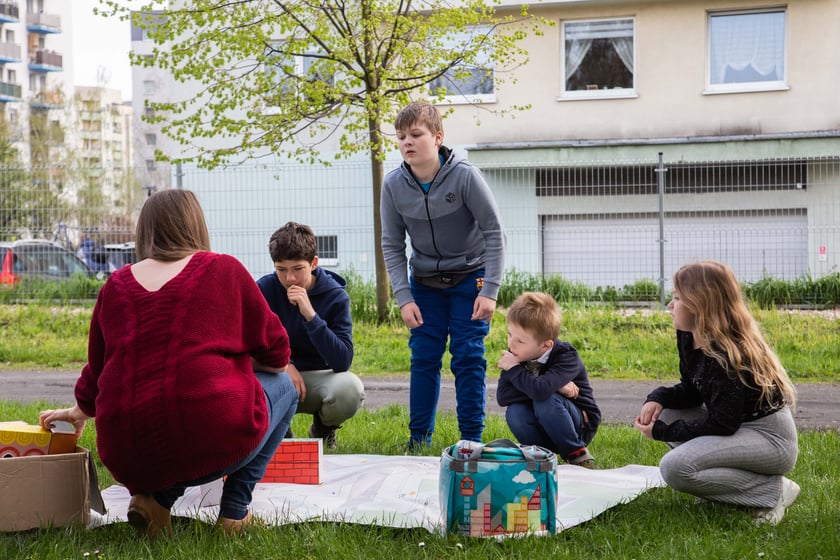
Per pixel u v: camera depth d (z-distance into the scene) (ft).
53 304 44.75
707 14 60.34
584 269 56.13
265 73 41.63
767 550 10.13
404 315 16.71
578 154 59.88
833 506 12.29
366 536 10.64
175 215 10.53
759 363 11.57
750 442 11.57
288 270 16.15
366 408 23.86
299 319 16.75
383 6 41.16
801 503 12.58
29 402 25.76
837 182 53.83
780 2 59.31
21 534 10.49
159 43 40.27
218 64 40.40
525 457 10.82
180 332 9.88
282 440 12.46
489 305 16.08
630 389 28.55
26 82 224.94
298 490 13.17
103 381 9.92
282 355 11.00
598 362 33.06
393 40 40.09
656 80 60.80
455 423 20.40
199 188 51.29
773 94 59.72
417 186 16.33
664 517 11.60
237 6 40.45
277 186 51.78
